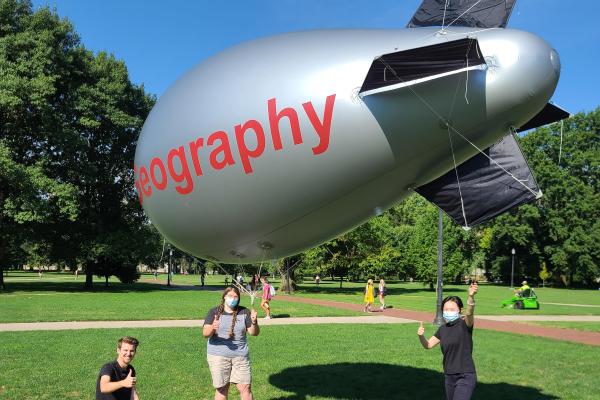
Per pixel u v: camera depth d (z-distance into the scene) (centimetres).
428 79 511
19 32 3384
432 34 556
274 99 548
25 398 764
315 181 562
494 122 543
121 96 3900
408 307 2644
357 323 1833
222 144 575
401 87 516
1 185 3353
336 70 539
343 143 537
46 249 4231
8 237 3688
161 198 662
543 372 998
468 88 518
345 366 1025
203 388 838
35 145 3612
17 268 10850
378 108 526
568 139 6762
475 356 1159
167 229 703
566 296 4219
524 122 564
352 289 4666
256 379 909
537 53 520
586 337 1549
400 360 1091
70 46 3791
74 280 5722
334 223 638
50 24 3528
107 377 485
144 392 809
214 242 675
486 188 597
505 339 1444
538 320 2038
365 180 573
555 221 6300
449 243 5047
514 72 512
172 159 625
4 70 3161
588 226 6359
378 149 543
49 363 1010
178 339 1357
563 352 1227
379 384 873
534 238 6562
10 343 1248
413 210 8075
